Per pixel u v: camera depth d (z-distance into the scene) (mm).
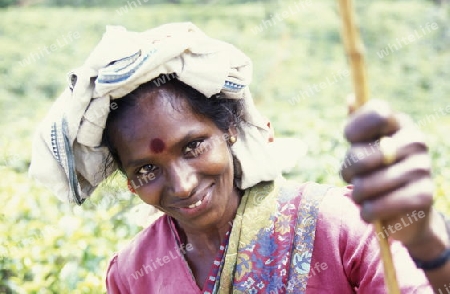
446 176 6723
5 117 13891
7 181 6898
